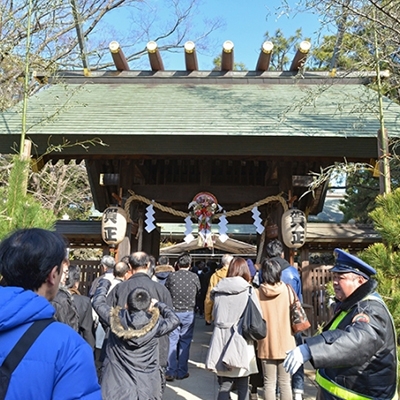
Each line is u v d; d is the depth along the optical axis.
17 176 4.27
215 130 6.29
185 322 5.39
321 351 1.95
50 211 4.42
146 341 2.95
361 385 2.10
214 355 3.63
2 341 1.29
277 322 3.75
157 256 10.38
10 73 11.18
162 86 8.88
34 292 1.40
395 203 3.76
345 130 6.22
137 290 3.03
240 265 3.81
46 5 7.25
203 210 7.64
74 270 3.78
